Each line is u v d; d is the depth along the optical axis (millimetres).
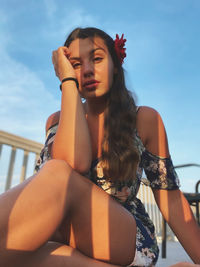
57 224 627
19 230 544
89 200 734
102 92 974
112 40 1072
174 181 999
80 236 724
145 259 791
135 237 785
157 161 1022
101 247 711
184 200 987
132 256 761
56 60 1103
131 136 977
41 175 650
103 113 1059
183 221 935
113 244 713
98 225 721
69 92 907
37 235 567
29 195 585
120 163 910
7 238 529
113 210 742
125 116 1006
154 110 1066
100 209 731
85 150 813
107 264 703
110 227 721
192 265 689
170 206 977
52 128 1087
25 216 557
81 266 661
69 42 1028
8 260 534
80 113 869
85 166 801
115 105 1035
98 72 965
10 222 537
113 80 1085
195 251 879
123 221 748
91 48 972
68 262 648
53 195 625
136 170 949
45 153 1055
